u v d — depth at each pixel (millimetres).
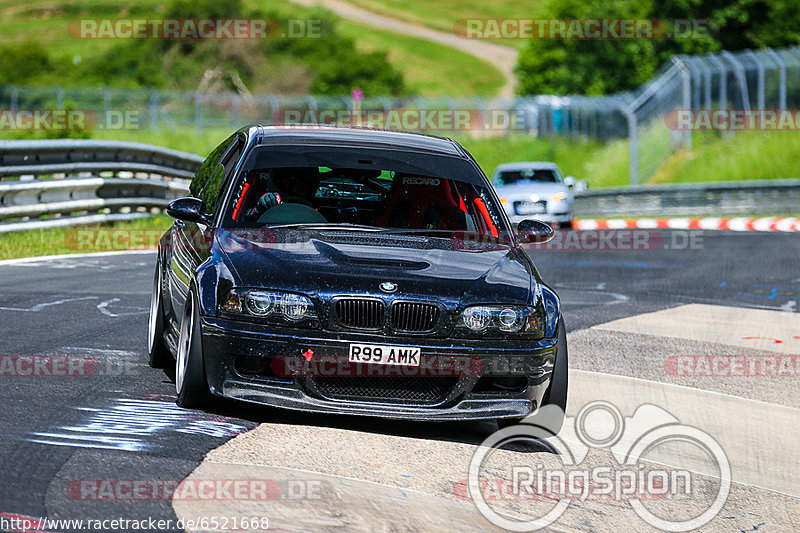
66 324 28969
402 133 26172
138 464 16203
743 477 20234
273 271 19531
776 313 42031
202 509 14398
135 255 50062
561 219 85062
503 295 20109
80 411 19188
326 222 22359
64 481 15062
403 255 20844
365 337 19109
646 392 26375
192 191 27000
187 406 20078
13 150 49344
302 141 24109
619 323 37188
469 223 23344
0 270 40469
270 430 19000
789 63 141625
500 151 171625
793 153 137375
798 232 87062
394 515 15242
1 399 19609
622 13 193750
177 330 21859
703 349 33188
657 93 155875
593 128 174625
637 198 113875
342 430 19641
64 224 53844
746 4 190500
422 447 19297
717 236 81250
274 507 14805
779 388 28266
